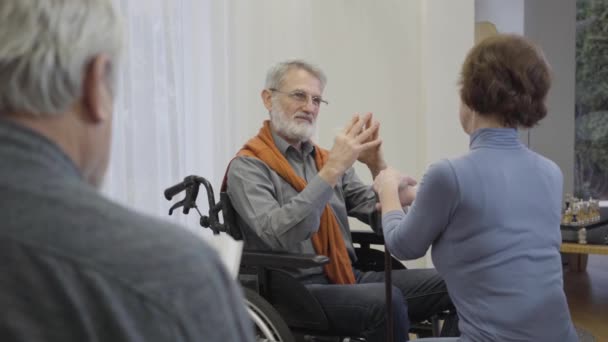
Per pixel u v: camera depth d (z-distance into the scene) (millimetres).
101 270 451
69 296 442
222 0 2902
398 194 1585
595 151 4910
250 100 3100
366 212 2191
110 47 532
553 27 4645
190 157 2857
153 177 2648
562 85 4684
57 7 487
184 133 2768
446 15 3240
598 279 4172
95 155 554
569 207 3301
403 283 1983
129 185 2582
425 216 1283
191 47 2832
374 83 3363
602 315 3303
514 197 1259
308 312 1758
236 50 2984
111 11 539
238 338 509
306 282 1988
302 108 2053
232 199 1969
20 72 474
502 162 1276
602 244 2830
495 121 1306
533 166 1306
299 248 1988
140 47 2596
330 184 1827
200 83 2879
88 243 457
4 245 441
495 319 1233
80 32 499
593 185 4957
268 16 3123
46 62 480
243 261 1746
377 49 3342
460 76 1341
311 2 3271
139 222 492
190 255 486
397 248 1364
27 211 453
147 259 467
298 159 2129
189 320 463
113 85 563
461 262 1271
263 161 2008
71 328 441
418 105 3338
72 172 502
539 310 1238
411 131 3359
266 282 1788
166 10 2656
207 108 2918
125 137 2568
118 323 444
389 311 1662
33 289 439
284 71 2068
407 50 3322
